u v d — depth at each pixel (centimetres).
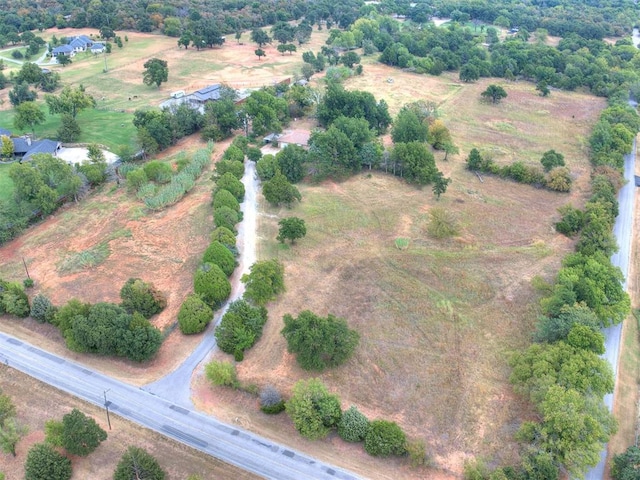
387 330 8975
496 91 19525
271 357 8419
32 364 8338
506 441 7044
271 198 12312
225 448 7031
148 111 16350
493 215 12425
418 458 6662
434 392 7812
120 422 7369
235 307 8706
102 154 14450
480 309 9456
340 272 10394
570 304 8662
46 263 10688
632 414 7656
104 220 12150
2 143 14425
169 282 10075
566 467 6412
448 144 15075
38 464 6391
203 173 14350
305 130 17088
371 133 14938
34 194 12112
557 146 16288
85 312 8531
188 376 8106
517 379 7594
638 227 12325
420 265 10619
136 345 8044
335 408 7062
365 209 12638
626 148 15388
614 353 8638
